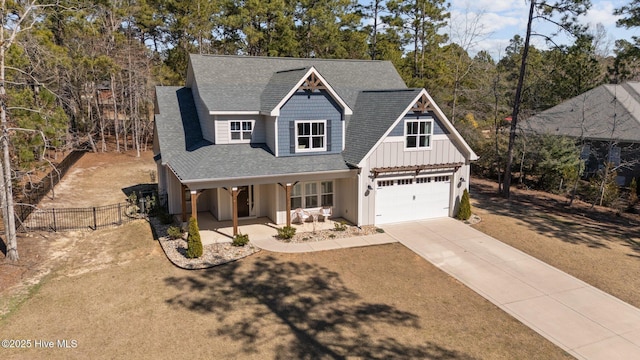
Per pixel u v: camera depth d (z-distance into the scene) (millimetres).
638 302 12828
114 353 9984
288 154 18984
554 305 12586
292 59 24484
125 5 39719
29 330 10922
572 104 34375
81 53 35000
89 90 41062
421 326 11312
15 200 21625
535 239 18344
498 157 27891
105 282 13734
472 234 18844
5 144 14719
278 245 17047
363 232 18766
